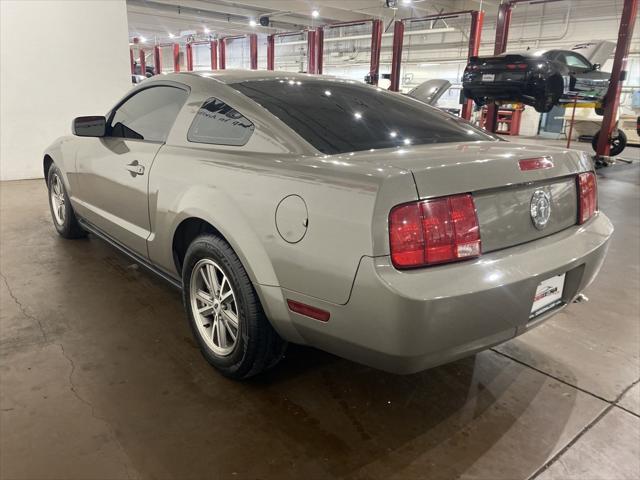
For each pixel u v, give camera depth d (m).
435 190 1.37
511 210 1.55
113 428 1.64
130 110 2.62
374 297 1.33
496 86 8.25
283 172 1.59
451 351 1.42
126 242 2.58
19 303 2.55
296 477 1.46
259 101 1.95
